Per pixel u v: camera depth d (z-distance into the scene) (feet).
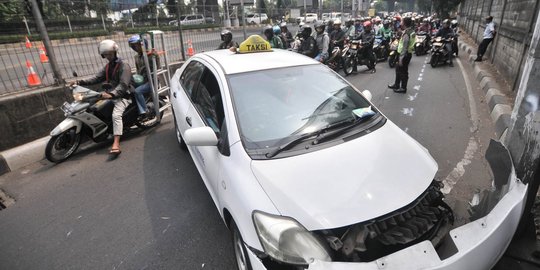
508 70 24.61
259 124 8.12
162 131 18.52
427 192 6.64
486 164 12.67
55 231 10.10
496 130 15.94
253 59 10.68
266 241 5.77
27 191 12.66
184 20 35.14
